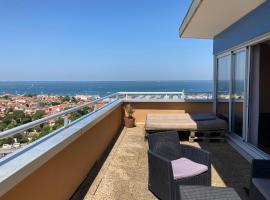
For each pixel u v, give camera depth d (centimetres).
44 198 290
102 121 577
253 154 527
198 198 248
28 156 260
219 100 820
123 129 838
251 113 579
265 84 805
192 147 395
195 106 902
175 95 926
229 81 696
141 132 793
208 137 675
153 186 376
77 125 423
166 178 344
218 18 595
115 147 630
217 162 517
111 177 445
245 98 582
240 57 622
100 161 527
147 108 918
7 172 220
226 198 248
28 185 254
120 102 838
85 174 445
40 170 279
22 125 257
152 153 372
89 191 394
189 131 691
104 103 711
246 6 500
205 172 362
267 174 312
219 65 815
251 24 532
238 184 414
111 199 368
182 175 344
